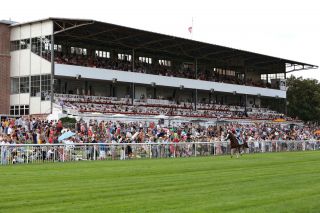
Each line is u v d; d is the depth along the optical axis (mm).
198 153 36156
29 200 11070
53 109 48031
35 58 50875
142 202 10656
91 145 29141
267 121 68000
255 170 19484
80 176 16938
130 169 20219
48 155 26844
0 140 26906
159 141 36688
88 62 54688
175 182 14742
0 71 51938
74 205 10312
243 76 78375
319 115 85500
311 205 10281
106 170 19688
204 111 63969
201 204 10352
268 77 80125
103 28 51156
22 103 51719
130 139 33938
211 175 17172
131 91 60375
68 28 48688
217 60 71062
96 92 58719
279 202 10664
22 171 19266
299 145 47781
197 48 63312
